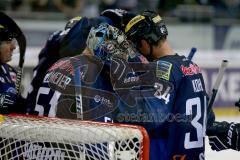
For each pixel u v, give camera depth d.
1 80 6.67
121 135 4.86
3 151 5.21
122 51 5.67
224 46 19.77
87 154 4.94
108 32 5.63
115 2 18.84
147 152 4.86
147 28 6.04
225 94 17.84
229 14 20.06
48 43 7.01
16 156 5.18
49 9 18.88
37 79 6.72
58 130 4.97
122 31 6.15
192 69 5.96
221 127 6.34
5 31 6.56
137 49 6.17
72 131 4.93
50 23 18.08
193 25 19.42
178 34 19.23
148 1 19.11
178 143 5.75
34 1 18.78
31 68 16.06
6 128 5.17
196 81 5.92
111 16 6.51
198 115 5.86
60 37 6.89
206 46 19.53
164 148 5.69
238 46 19.88
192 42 19.41
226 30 19.78
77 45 6.66
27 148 5.13
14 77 7.08
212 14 19.81
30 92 6.55
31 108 5.82
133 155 4.86
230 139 6.29
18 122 5.20
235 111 17.78
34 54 16.28
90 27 6.61
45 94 5.49
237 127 6.29
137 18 6.07
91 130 4.89
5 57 6.71
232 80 18.03
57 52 6.89
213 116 6.61
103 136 4.88
